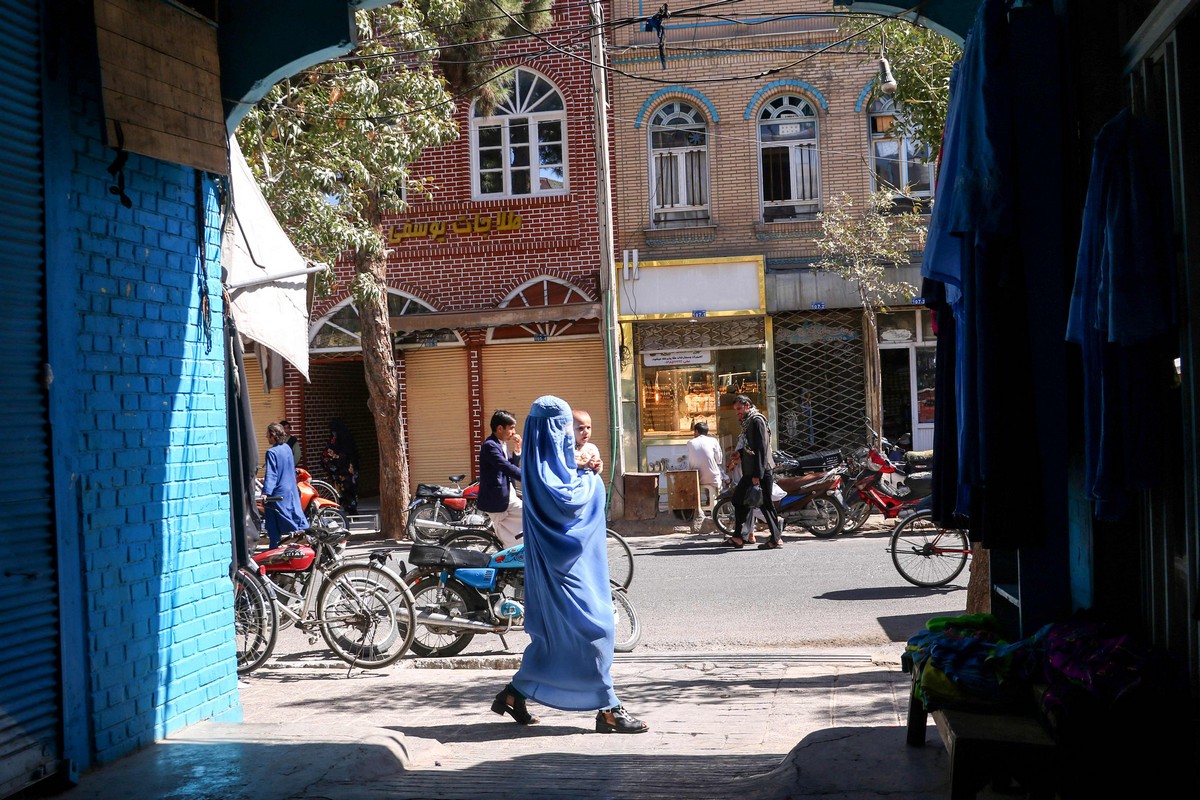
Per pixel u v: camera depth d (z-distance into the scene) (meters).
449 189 20.84
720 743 6.23
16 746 4.88
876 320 19.81
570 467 6.75
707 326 20.06
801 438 19.89
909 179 19.70
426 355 21.22
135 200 6.00
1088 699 3.92
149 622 5.93
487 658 9.14
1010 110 4.72
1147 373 4.15
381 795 5.03
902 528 11.78
